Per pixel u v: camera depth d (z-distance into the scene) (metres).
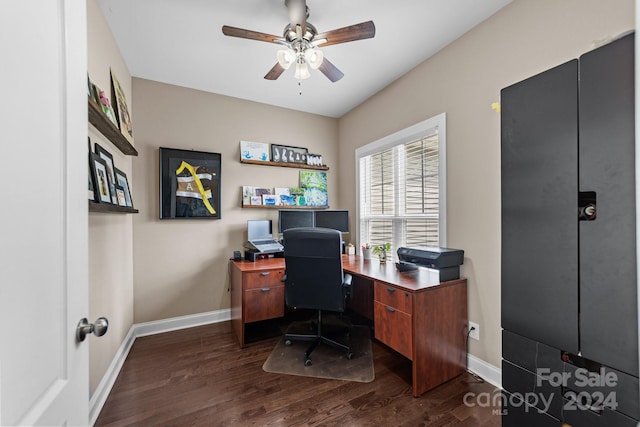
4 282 0.46
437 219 2.32
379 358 2.15
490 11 1.81
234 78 2.64
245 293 2.34
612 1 1.32
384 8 1.77
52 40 0.61
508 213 1.21
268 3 1.72
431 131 2.33
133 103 2.57
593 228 0.94
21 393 0.49
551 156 1.05
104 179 1.65
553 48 1.54
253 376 1.90
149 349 2.29
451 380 1.87
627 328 0.86
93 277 1.54
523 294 1.15
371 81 2.73
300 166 3.35
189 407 1.59
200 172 2.83
